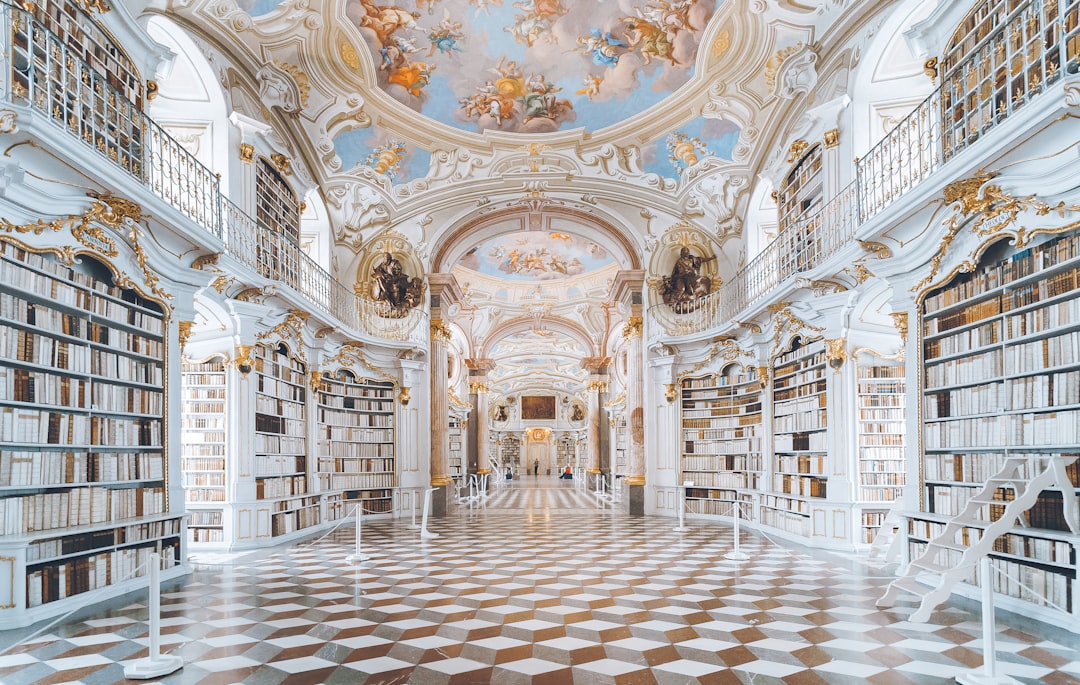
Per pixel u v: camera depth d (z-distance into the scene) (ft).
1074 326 18.97
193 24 32.30
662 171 52.49
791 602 22.17
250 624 19.48
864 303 32.91
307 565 29.91
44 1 21.97
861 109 34.04
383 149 49.73
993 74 22.33
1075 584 18.08
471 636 18.19
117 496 24.08
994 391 22.09
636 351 56.70
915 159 32.32
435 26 40.19
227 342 35.17
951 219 22.90
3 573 18.97
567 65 43.98
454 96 47.03
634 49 42.34
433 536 40.34
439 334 57.82
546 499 74.69
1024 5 20.49
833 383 34.14
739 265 52.90
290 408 41.52
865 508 32.99
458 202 56.18
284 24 36.17
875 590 24.06
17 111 17.71
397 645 17.34
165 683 14.57
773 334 41.55
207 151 35.70
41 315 20.97
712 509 50.90
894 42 31.60
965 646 17.06
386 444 53.72
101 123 24.30
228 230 34.19
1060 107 17.02
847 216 33.63
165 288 27.76
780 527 39.91
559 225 60.13
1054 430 19.65
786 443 40.75
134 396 25.46
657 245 55.93
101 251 23.45
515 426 161.17
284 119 41.75
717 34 39.45
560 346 120.98
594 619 20.02
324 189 49.80
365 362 51.44
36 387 20.61
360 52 41.22
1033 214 20.18
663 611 20.98
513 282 88.53
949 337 24.72
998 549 21.34
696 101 45.52
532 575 27.27
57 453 21.42
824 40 35.19
